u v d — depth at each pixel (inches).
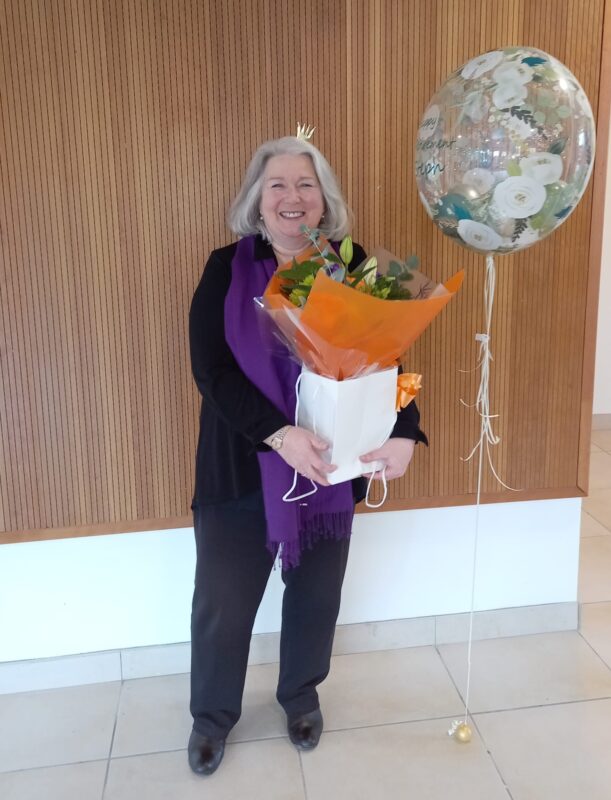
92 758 69.5
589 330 80.8
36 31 65.4
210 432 64.5
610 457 151.4
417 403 78.9
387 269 62.0
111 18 66.2
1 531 75.0
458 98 57.4
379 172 73.1
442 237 75.7
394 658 84.2
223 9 67.5
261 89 69.6
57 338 71.7
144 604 81.0
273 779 66.7
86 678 80.7
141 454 75.7
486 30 71.8
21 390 72.2
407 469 80.5
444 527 84.6
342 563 69.1
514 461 82.6
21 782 66.6
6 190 67.8
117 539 78.7
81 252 70.2
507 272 77.4
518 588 87.9
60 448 74.2
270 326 57.3
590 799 63.4
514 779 65.9
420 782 65.8
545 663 82.6
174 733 72.8
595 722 72.9
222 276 62.2
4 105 66.2
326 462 57.5
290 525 61.3
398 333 53.9
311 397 57.1
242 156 70.7
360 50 70.2
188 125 69.2
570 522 86.9
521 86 54.9
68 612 79.7
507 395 80.7
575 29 73.2
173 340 73.7
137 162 69.2
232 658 66.9
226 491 63.1
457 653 85.0
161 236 71.2
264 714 75.5
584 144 56.7
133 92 67.8
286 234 62.4
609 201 158.4
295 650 69.7
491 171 55.9
